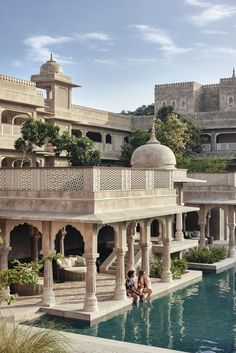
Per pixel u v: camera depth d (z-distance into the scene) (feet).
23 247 84.64
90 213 50.44
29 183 54.03
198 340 46.01
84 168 51.01
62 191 51.98
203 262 85.66
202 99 194.08
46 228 52.90
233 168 161.68
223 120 161.79
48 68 127.24
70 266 69.05
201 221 96.27
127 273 63.98
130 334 47.50
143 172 60.90
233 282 74.02
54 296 55.67
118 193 54.90
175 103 189.88
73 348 37.91
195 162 134.41
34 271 32.53
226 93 184.44
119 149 161.27
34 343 31.91
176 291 67.00
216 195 95.09
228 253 95.55
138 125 165.99
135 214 55.31
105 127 152.05
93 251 51.16
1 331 32.89
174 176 86.02
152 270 70.90
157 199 63.46
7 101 104.37
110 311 53.52
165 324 50.98
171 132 140.67
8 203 54.85
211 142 164.96
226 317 53.88
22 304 53.36
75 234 99.40
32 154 110.73
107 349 37.93
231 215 95.04
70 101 133.08
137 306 57.93
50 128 96.43
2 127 103.65
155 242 82.89
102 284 64.80
